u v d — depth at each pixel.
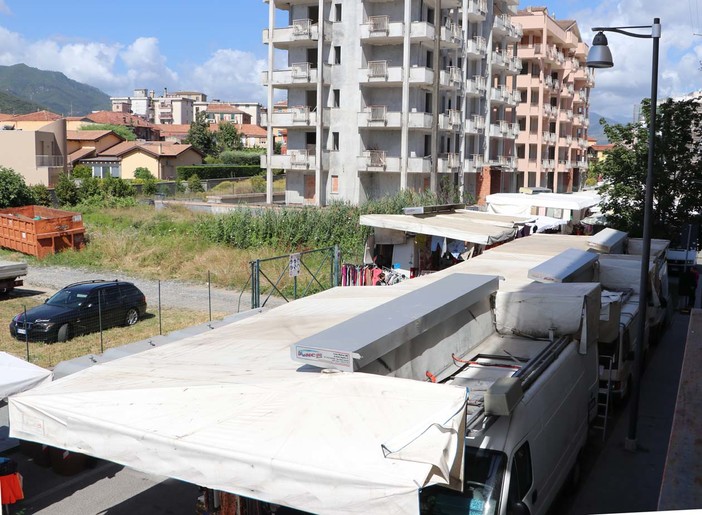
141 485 10.05
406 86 46.91
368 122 47.91
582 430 10.16
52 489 9.88
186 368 6.91
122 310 19.61
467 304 8.81
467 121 54.69
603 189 28.88
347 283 18.70
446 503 6.64
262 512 7.11
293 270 19.84
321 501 4.93
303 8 50.38
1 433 11.40
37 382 8.76
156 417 5.80
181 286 25.27
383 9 48.38
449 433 5.18
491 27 58.53
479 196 58.91
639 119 28.17
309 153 50.94
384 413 5.51
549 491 8.20
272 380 6.25
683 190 27.20
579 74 83.25
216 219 32.31
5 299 22.84
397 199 30.70
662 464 11.09
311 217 30.09
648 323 16.59
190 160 79.88
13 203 38.97
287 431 5.39
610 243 17.70
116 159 74.44
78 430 5.94
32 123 89.00
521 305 9.98
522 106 70.25
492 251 16.05
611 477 10.57
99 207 42.69
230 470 5.22
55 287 24.75
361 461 4.98
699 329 8.72
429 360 7.94
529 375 7.88
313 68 50.44
